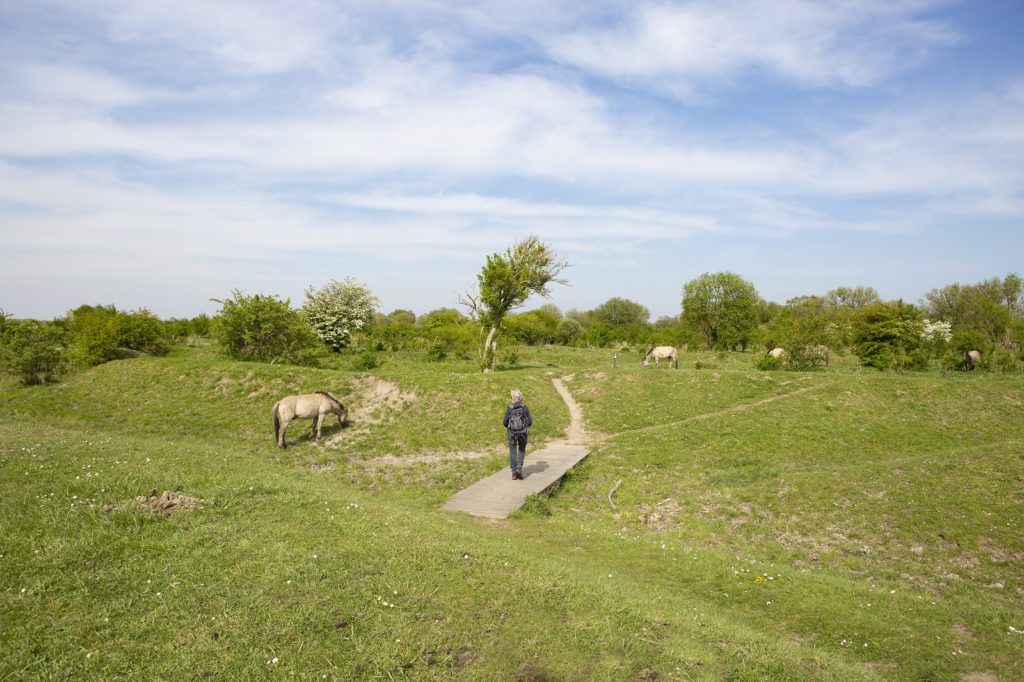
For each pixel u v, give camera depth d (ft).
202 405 77.46
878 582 36.60
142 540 26.13
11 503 28.68
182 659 18.16
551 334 268.41
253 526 29.17
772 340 123.44
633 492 54.39
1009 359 110.42
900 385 83.82
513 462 53.31
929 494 47.65
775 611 28.86
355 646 19.67
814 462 62.03
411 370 128.88
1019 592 34.68
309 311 181.27
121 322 124.77
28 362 91.35
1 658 17.44
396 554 27.37
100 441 48.42
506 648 20.48
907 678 22.77
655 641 22.09
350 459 62.28
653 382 92.17
